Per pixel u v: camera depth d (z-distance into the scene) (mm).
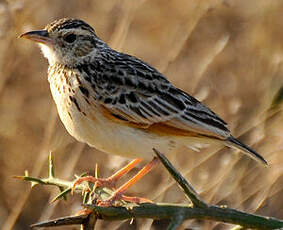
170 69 14234
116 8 15039
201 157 13188
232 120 13672
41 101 15203
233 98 14164
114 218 6426
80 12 15023
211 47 14469
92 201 6988
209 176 12875
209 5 14367
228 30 14930
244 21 15141
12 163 15047
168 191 13281
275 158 12703
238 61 14742
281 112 13031
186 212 6352
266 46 14805
